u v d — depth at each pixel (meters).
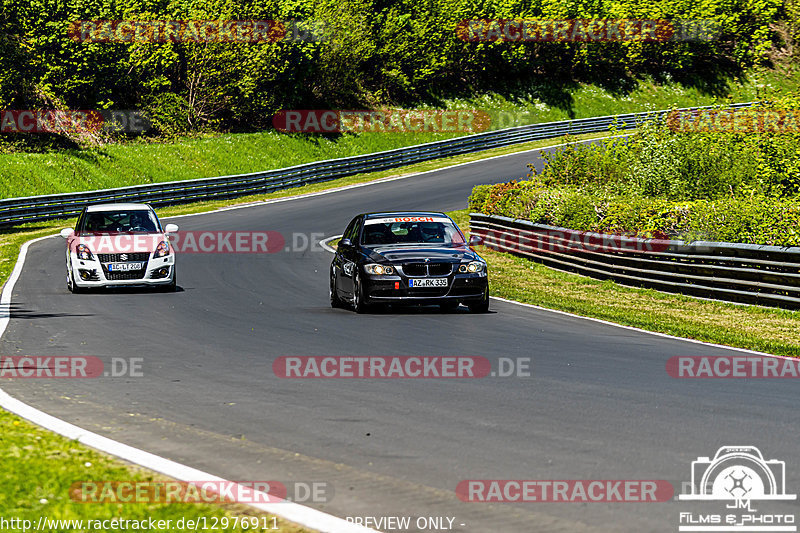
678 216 70.31
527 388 31.69
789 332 50.25
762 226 62.12
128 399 29.84
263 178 155.62
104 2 182.50
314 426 25.92
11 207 120.62
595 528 17.44
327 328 47.09
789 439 24.42
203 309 55.22
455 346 41.28
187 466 21.56
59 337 44.12
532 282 72.94
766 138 96.00
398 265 52.09
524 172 168.88
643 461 22.11
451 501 18.98
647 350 40.97
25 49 166.25
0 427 24.47
